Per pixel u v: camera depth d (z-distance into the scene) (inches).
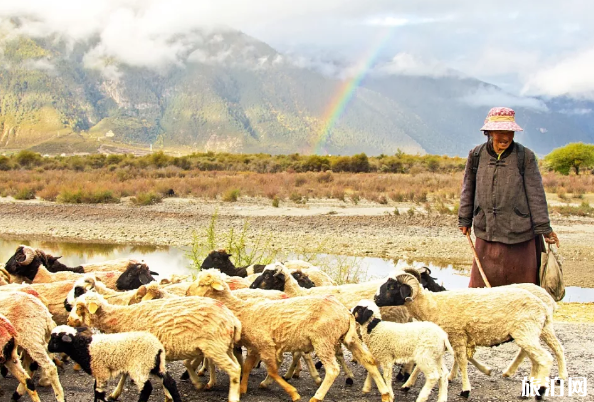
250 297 381.7
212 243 732.7
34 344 334.0
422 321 349.1
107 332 342.0
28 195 1697.8
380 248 1057.5
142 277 454.3
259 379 382.9
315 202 1643.7
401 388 362.3
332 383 366.6
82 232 1215.6
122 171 2437.3
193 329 327.0
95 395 315.3
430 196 1777.8
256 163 3051.2
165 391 335.3
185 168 3061.0
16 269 456.1
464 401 340.8
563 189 1878.7
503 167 402.0
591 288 797.9
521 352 377.7
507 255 403.5
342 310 338.3
